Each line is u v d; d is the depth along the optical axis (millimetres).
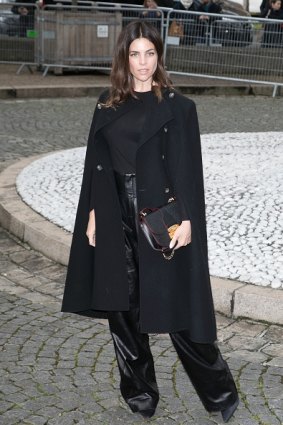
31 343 4418
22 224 6117
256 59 14148
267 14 17547
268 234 5598
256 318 4684
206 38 14289
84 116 11570
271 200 6332
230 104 13133
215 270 5023
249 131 10789
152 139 3189
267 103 13406
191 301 3176
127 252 3299
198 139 3248
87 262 3377
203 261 3201
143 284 3219
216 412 3545
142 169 3193
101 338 4508
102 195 3252
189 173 3162
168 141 3197
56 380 3945
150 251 3215
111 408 3662
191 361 3377
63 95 13070
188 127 3213
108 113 3230
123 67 3199
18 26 14633
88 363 4160
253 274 4949
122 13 14859
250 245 5406
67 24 14078
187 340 3344
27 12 14531
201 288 3172
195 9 16797
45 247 5840
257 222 5836
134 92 3219
